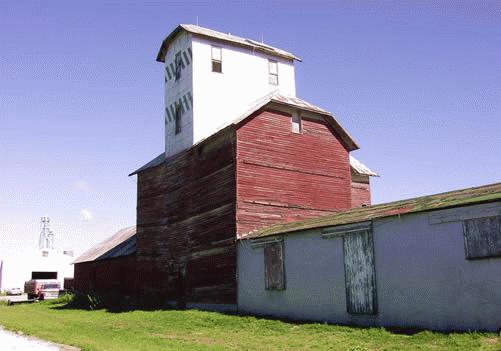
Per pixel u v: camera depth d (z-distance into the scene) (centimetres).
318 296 2025
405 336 1495
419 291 1627
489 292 1430
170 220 3241
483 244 1460
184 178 3141
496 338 1309
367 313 1798
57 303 4122
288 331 1781
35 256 7875
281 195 2730
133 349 1370
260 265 2358
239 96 3331
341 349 1363
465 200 1553
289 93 3584
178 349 1380
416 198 1983
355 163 3659
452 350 1238
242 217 2559
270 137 2766
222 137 2772
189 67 3238
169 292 3127
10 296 6362
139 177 3656
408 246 1683
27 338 1738
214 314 2355
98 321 2377
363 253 1850
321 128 3012
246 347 1443
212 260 2714
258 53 3488
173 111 3400
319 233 2056
